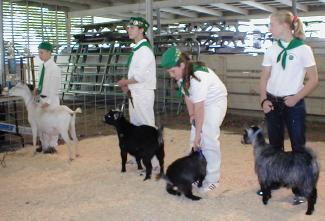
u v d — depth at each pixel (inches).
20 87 243.0
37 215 154.9
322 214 149.5
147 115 205.9
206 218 148.6
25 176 204.5
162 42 442.6
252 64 390.3
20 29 533.0
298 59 152.8
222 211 154.6
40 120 235.5
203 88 154.9
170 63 152.9
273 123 162.2
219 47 472.4
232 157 233.6
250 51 470.0
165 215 152.2
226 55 408.2
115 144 274.7
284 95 157.1
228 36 476.4
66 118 229.9
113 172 208.4
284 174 145.4
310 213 148.6
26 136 309.7
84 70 507.8
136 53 200.7
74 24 582.6
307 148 146.3
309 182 143.1
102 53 466.9
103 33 479.8
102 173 207.2
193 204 162.1
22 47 530.6
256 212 152.9
